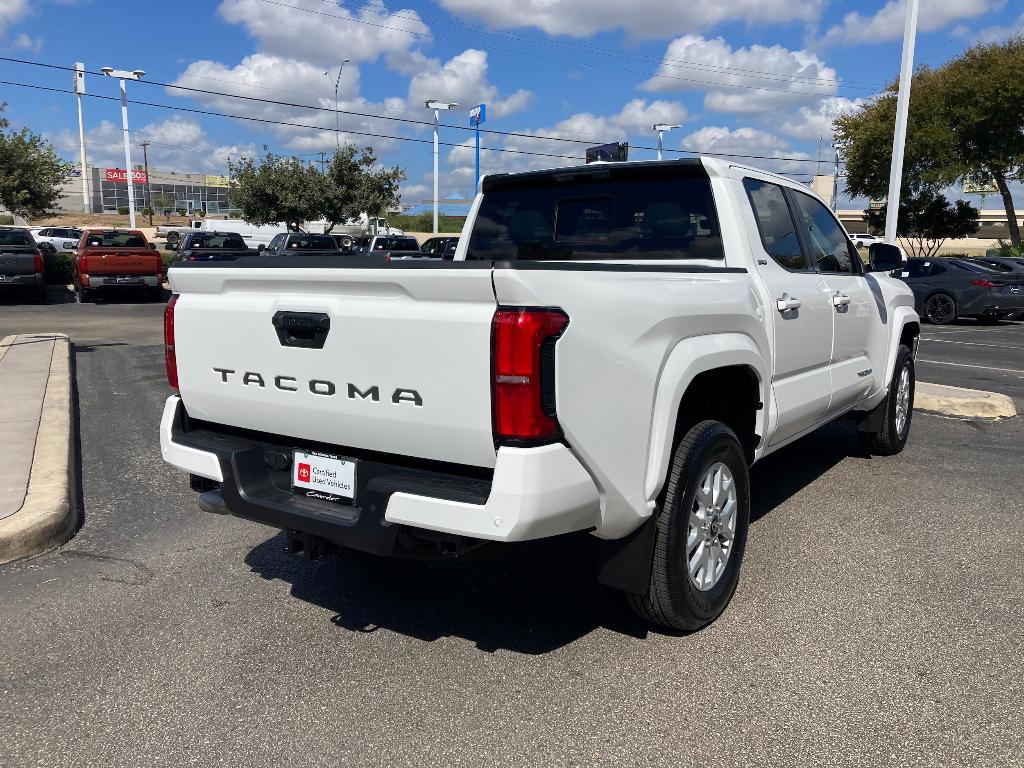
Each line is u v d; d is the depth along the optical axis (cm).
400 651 344
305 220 3794
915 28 1422
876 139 3231
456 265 277
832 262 526
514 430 268
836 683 316
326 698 308
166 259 3011
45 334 1337
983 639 352
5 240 2175
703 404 379
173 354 370
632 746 277
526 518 269
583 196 472
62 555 451
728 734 283
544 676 323
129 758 273
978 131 3130
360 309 298
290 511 322
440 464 299
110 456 658
